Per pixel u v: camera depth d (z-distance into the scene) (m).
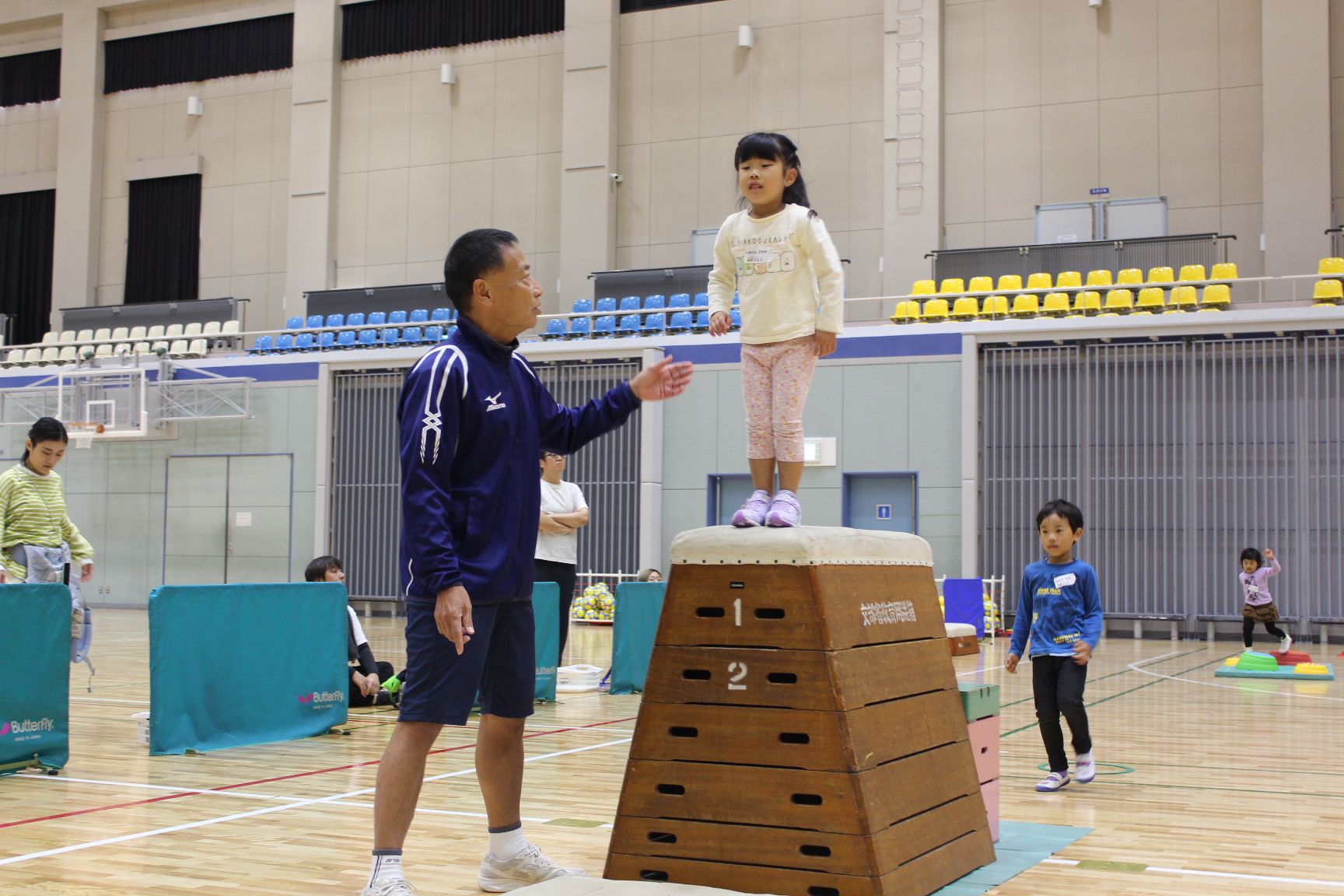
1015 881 3.60
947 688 3.81
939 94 18.48
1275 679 10.66
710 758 3.32
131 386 20.75
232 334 20.95
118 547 21.12
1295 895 3.47
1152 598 16.02
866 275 18.91
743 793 3.26
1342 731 7.32
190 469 20.73
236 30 23.28
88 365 21.23
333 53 22.14
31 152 24.52
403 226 21.81
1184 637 16.00
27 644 5.53
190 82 23.53
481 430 3.36
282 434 20.20
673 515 17.84
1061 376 16.52
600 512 18.39
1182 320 15.64
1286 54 16.83
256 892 3.44
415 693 3.28
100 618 18.69
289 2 22.86
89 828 4.32
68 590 5.72
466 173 21.53
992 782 4.21
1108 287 16.17
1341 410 15.34
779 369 3.65
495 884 3.51
